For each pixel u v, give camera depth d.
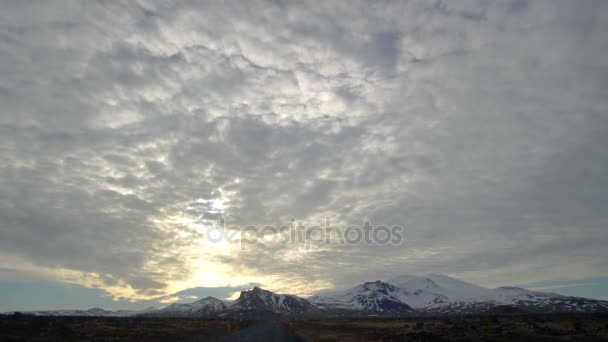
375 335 66.69
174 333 61.31
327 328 95.94
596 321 83.94
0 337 41.03
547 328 61.16
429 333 57.44
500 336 53.56
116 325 80.12
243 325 102.12
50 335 46.88
